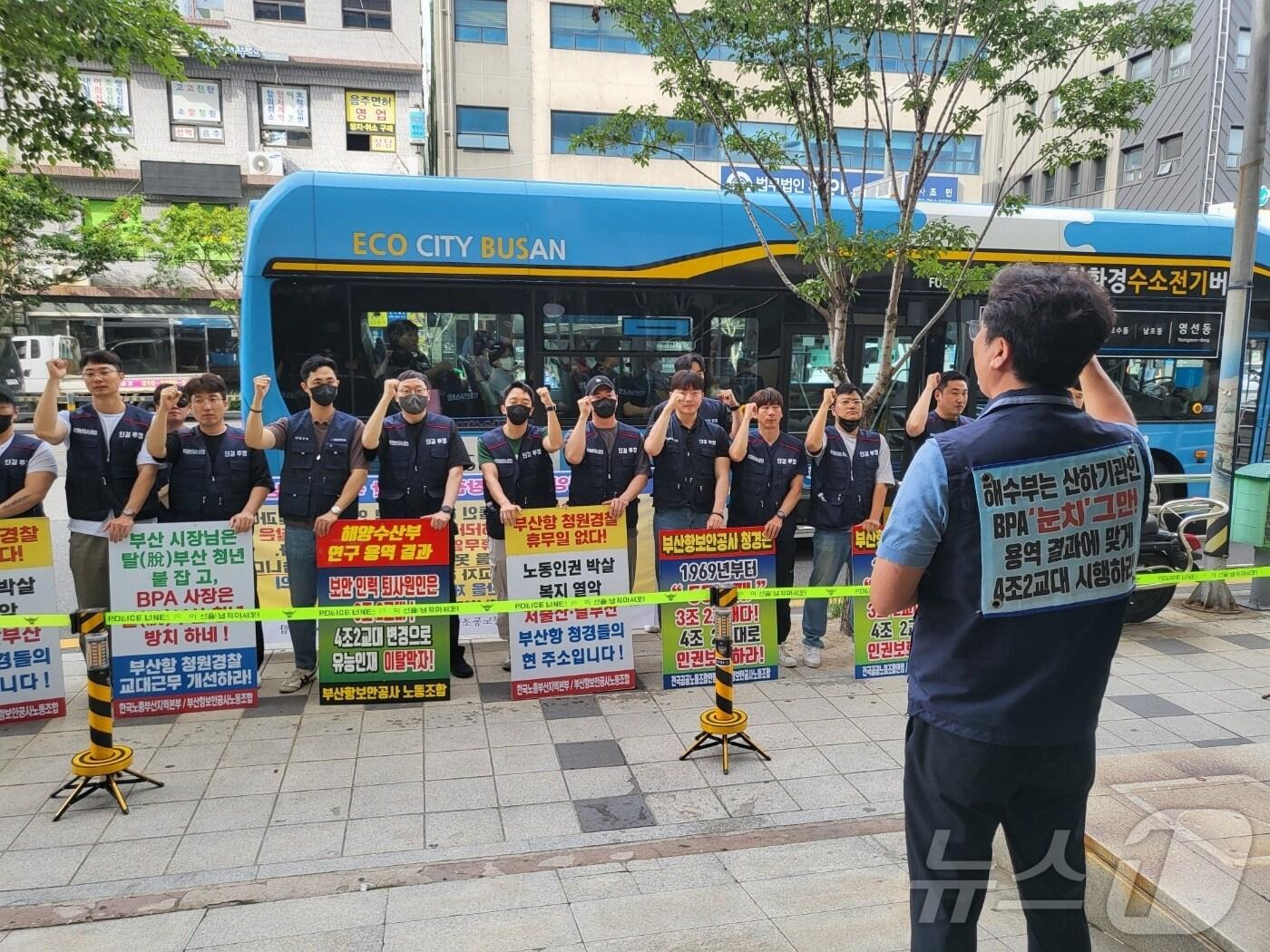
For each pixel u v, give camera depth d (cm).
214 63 777
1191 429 885
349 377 695
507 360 730
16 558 457
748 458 538
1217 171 2625
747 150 605
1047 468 187
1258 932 253
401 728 460
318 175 688
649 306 759
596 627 506
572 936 290
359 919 300
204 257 1981
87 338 2089
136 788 394
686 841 352
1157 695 512
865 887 320
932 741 197
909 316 832
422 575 486
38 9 570
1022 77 580
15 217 1691
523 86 2480
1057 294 182
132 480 493
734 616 511
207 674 477
